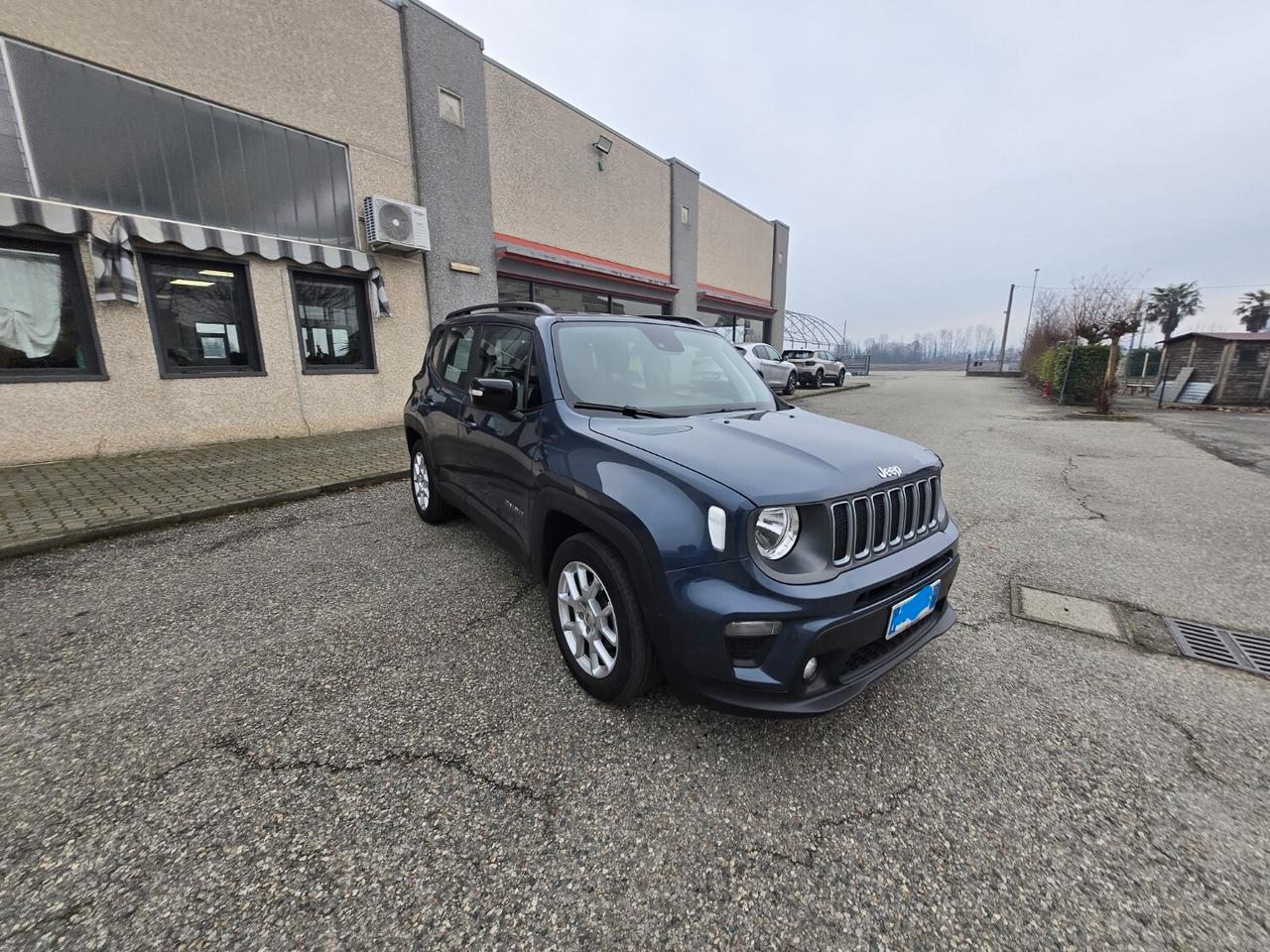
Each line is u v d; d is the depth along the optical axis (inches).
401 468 249.1
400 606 126.8
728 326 796.0
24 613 121.9
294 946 54.5
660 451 86.7
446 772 78.2
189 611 123.6
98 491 205.6
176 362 278.7
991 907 59.9
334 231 327.3
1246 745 85.3
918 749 84.2
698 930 57.3
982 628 121.0
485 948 54.9
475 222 400.5
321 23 308.3
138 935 55.1
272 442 302.4
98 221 241.6
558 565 100.4
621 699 89.2
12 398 232.7
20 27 219.9
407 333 369.4
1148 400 679.7
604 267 501.4
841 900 60.7
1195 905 60.2
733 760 81.4
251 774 77.0
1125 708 94.0
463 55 379.9
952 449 328.5
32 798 71.8
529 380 116.5
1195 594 137.3
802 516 76.9
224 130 278.4
